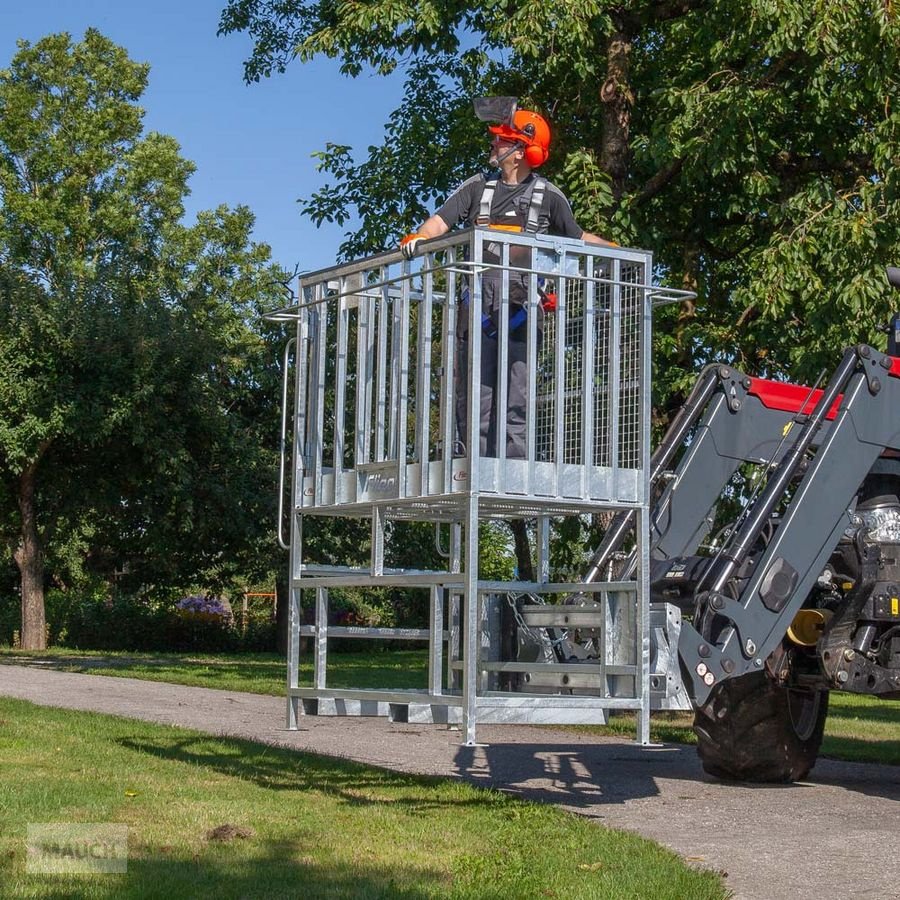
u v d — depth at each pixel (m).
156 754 8.55
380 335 6.55
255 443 31.36
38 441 24.59
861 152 14.76
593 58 15.19
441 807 6.67
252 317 40.22
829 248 13.59
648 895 4.77
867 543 7.47
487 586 6.76
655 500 7.62
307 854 5.38
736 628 6.52
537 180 6.67
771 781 8.34
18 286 25.12
